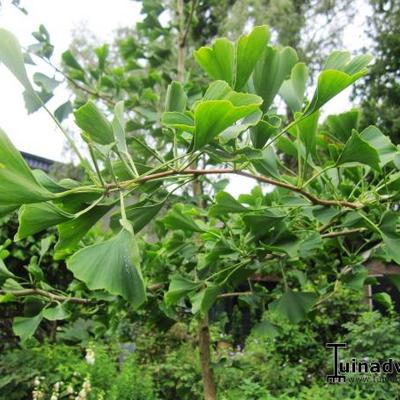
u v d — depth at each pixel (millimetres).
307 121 1308
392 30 10336
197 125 934
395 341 4359
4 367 3957
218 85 997
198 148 989
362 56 1182
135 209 1164
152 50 3666
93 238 2445
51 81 2387
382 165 1420
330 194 1744
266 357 4824
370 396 3697
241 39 1095
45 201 828
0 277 1780
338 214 1450
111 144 979
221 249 1618
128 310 2350
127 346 5441
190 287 1649
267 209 1524
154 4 3539
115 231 1185
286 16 9398
